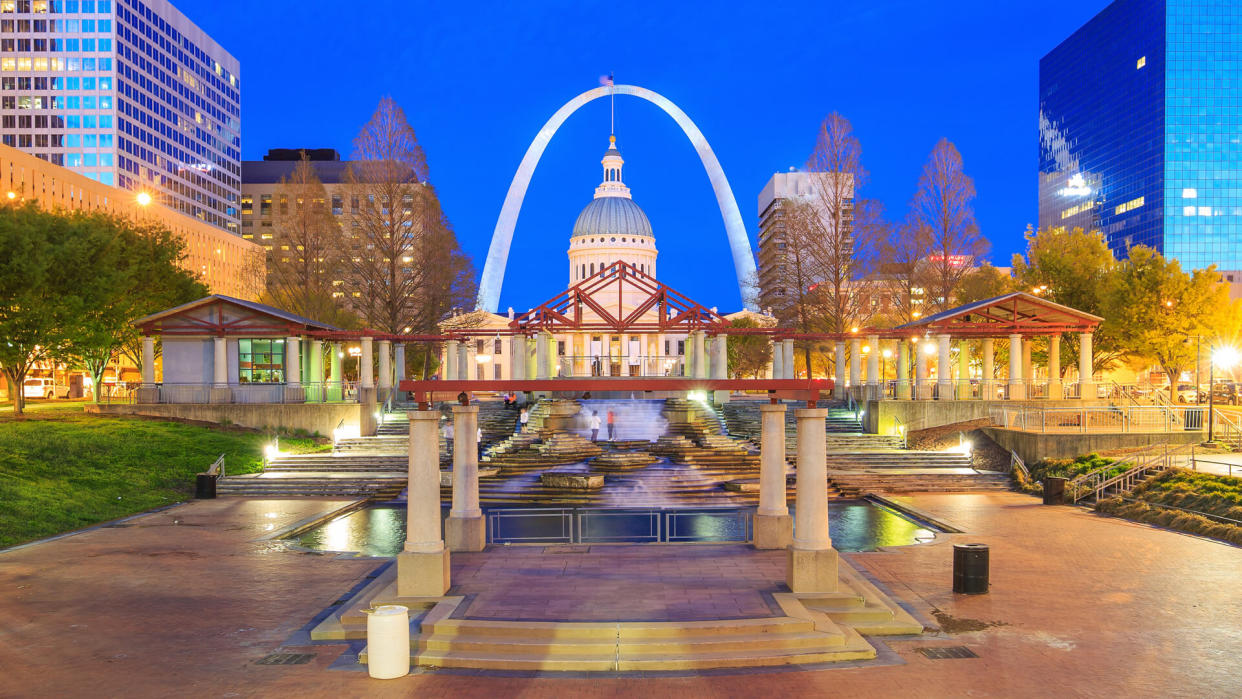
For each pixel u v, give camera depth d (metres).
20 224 47.50
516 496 34.03
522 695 13.08
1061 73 154.12
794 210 69.56
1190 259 126.06
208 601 18.53
